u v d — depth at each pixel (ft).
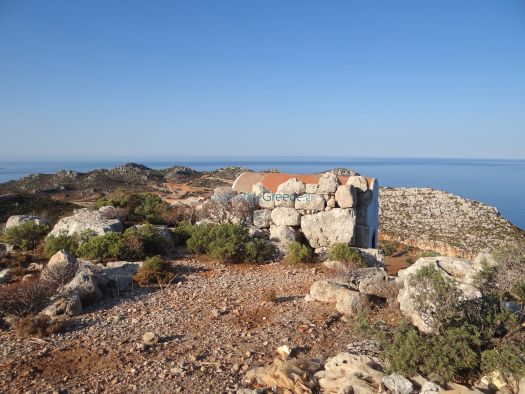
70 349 26.23
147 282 39.73
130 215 68.49
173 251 51.93
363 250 50.98
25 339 27.73
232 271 44.91
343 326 29.71
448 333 21.61
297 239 56.03
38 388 21.56
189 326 29.94
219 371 23.22
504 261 26.94
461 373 21.70
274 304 34.27
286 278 42.39
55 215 100.68
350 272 38.93
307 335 28.17
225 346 26.58
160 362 24.25
